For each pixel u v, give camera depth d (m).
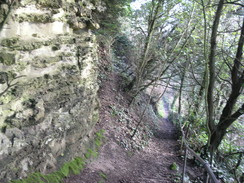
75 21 4.34
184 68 9.90
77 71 4.49
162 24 10.93
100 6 7.32
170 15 10.17
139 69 11.19
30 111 3.05
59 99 3.85
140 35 12.04
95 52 6.05
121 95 11.62
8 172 2.80
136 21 11.71
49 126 3.58
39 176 3.35
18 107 2.85
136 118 11.22
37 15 3.13
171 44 11.05
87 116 5.41
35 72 3.18
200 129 9.57
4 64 2.58
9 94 2.68
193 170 7.65
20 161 3.03
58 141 4.02
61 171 3.99
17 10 2.75
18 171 2.98
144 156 8.22
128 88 12.32
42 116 3.24
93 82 5.79
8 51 2.63
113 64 13.35
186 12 9.52
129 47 14.62
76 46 4.48
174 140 12.50
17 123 2.85
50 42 3.47
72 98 4.30
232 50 8.29
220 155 7.67
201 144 9.07
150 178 6.20
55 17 3.62
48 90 3.51
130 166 6.66
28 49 2.95
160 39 11.52
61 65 3.91
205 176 3.89
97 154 5.92
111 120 8.90
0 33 2.52
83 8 4.91
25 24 2.95
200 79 11.07
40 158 3.47
